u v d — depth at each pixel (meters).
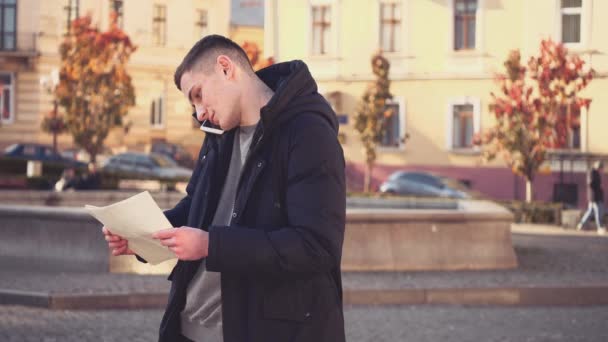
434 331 9.95
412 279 13.05
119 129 47.16
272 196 3.46
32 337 9.11
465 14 37.66
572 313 11.52
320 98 3.54
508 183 36.88
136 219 3.39
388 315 11.02
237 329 3.44
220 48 3.57
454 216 14.31
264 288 3.42
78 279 12.39
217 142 3.72
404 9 38.44
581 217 26.50
